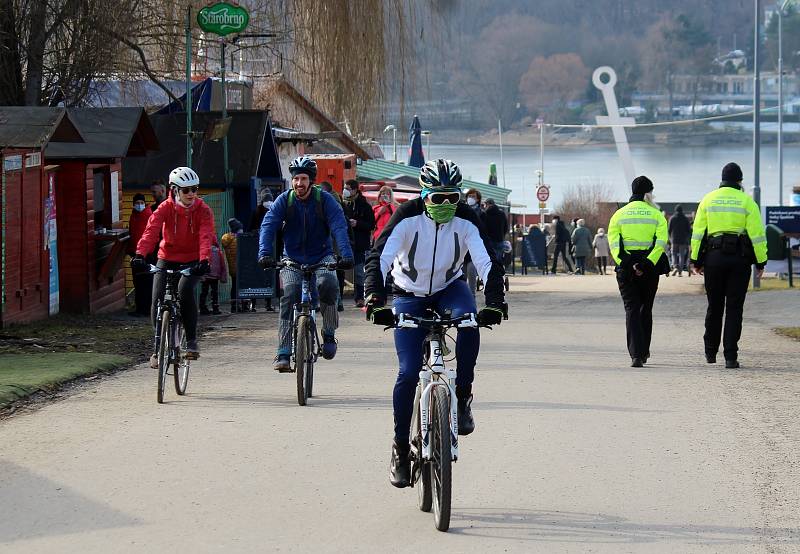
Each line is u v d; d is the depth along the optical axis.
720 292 30.02
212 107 65.75
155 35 52.97
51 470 17.84
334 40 60.59
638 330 29.77
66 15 48.38
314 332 24.52
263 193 48.09
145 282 42.47
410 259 15.88
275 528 14.80
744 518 15.25
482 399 24.48
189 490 16.69
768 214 69.00
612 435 20.62
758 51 70.50
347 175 83.75
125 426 21.31
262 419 22.06
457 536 14.45
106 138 42.28
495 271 15.61
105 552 13.76
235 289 46.16
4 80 48.34
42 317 39.81
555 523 15.02
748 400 24.38
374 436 20.50
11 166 36.81
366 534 14.54
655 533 14.57
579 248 96.00
